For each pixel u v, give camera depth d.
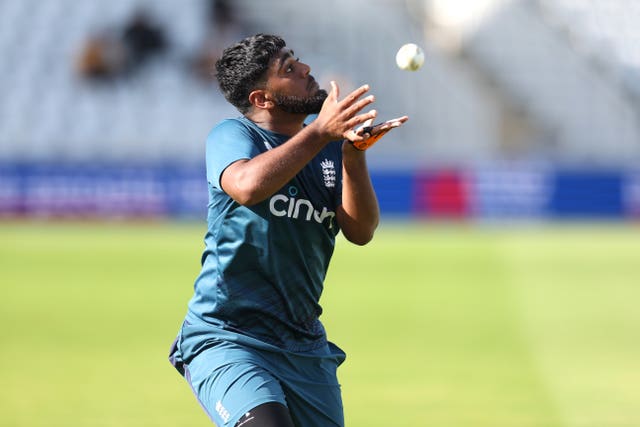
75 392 28.23
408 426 24.44
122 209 69.75
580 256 56.00
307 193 14.50
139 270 51.69
